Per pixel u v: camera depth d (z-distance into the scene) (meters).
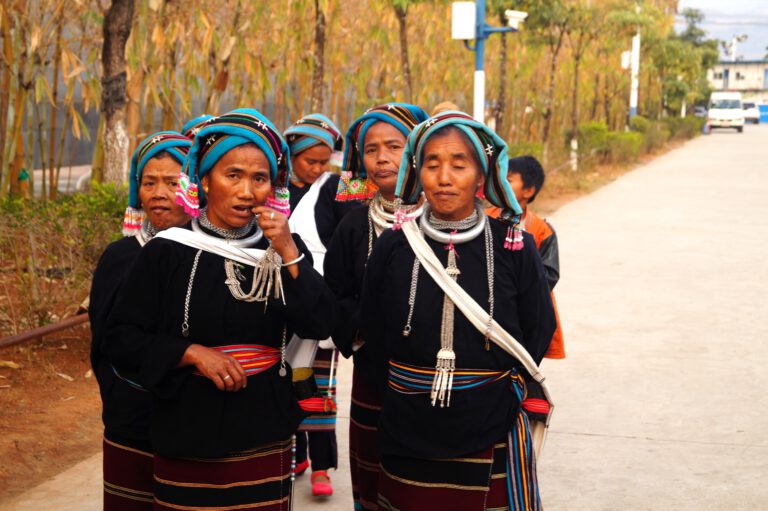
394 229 2.83
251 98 10.63
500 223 2.81
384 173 3.36
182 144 3.16
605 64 25.94
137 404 2.90
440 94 16.50
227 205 2.60
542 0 17.11
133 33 8.44
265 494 2.69
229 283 2.60
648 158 29.55
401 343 2.75
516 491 2.79
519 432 2.81
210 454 2.61
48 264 6.55
